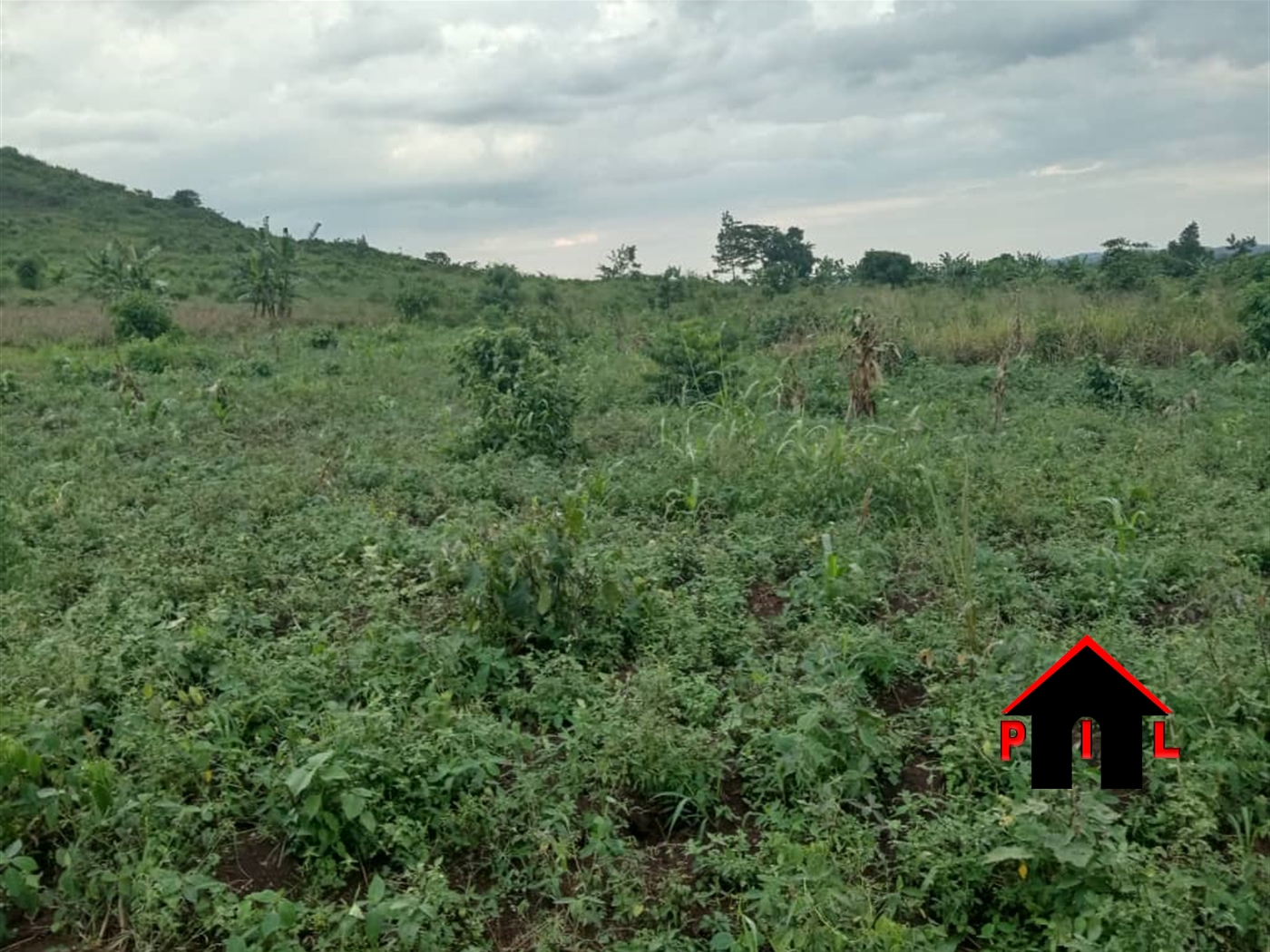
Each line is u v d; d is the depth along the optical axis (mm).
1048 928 3236
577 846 3793
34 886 3354
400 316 26984
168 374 15523
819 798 3895
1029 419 10812
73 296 31406
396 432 11039
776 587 6246
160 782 3852
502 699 4711
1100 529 7125
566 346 17141
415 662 4848
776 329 18000
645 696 4371
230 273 37938
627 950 3230
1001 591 5805
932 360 15148
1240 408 11211
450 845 3746
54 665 4500
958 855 3494
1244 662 4574
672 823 3896
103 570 6180
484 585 5160
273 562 6410
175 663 4680
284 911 3195
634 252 37906
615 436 10531
